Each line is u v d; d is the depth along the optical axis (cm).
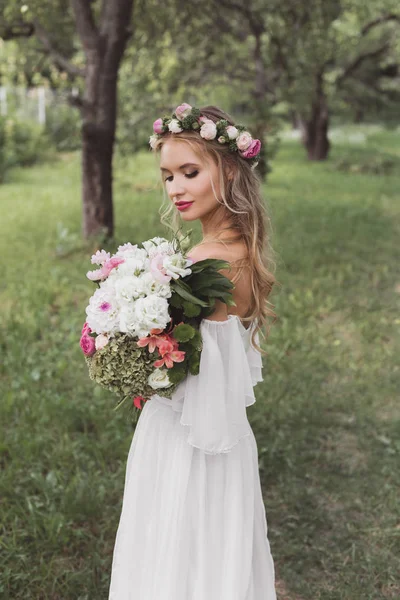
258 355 221
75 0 807
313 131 2134
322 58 1541
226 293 187
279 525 341
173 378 189
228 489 204
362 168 1853
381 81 2820
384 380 511
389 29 2066
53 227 1006
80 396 465
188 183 199
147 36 1143
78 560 310
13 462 375
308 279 761
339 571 310
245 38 1463
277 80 1619
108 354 189
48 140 1861
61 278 746
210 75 1522
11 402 445
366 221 1126
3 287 715
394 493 366
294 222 1085
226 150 199
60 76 1115
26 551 311
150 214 1097
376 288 760
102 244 856
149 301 182
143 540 210
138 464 210
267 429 430
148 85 1254
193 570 202
